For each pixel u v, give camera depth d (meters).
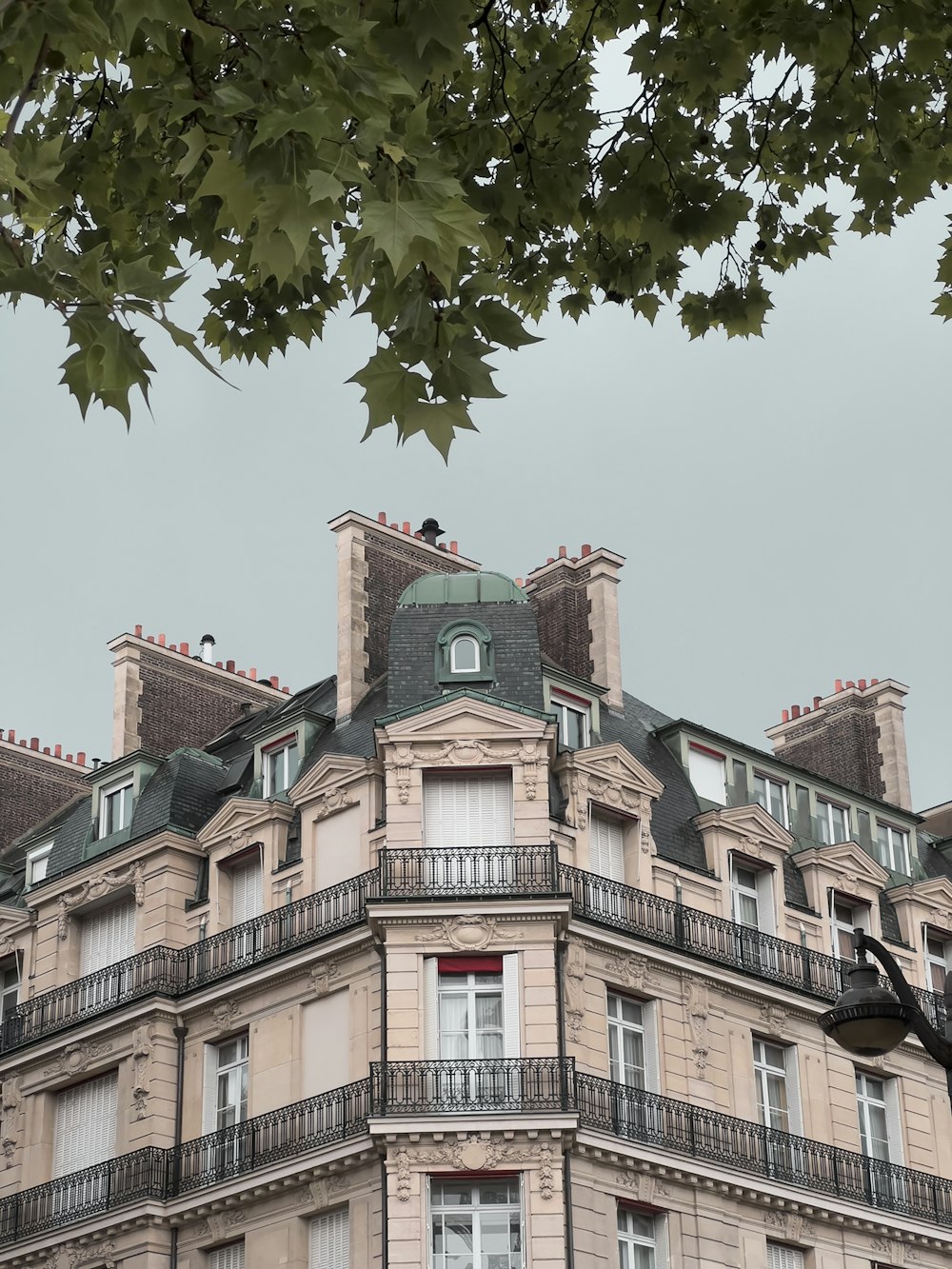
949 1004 15.46
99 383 8.15
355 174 8.30
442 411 9.35
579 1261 33.91
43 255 8.30
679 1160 36.03
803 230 15.55
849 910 42.88
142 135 12.01
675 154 14.68
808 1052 40.03
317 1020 37.03
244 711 47.94
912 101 14.45
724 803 42.22
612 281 15.35
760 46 14.14
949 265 15.30
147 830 41.31
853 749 48.84
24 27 8.23
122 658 45.59
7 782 49.44
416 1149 34.16
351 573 42.25
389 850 36.44
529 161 14.61
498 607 40.12
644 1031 37.47
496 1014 35.47
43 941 42.38
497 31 14.95
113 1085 39.66
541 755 37.19
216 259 11.55
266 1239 35.97
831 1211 38.34
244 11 8.78
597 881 37.34
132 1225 37.34
